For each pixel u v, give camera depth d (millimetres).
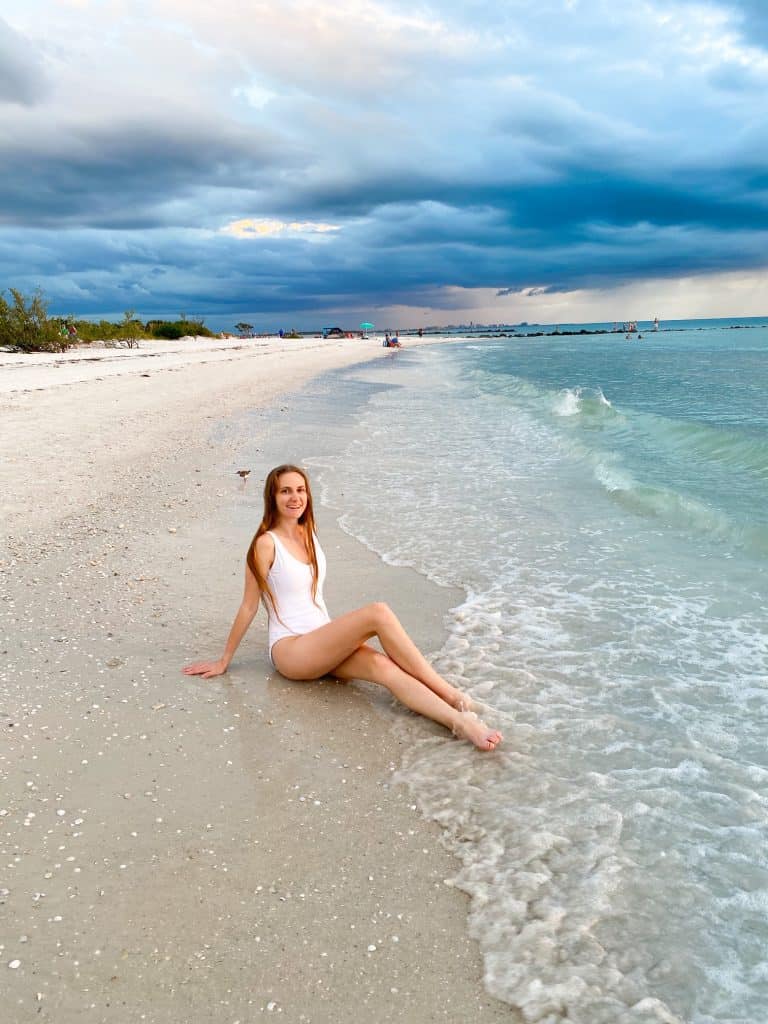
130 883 2551
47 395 16109
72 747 3402
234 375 25516
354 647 3867
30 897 2469
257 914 2428
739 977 2195
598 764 3334
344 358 47031
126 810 2959
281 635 4160
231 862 2676
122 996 2098
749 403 18516
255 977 2180
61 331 36094
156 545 6383
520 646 4590
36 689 3912
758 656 4391
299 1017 2047
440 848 2785
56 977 2152
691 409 17297
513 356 53969
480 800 3080
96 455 10016
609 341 91688
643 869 2660
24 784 3104
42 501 7609
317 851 2754
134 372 23500
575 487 8914
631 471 9875
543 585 5656
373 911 2457
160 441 11359
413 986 2162
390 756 3420
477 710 3799
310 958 2256
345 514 7793
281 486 4121
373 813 2992
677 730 3611
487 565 6133
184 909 2439
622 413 15516
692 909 2471
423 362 45594
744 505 7785
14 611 4891
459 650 4535
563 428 14133
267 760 3354
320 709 3842
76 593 5254
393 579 5820
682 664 4316
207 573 5746
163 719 3684
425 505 8141
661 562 6145
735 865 2676
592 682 4117
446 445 12086
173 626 4793
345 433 13250
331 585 5699
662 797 3080
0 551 6062
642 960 2264
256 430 13023
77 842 2756
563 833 2861
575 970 2225
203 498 8016
